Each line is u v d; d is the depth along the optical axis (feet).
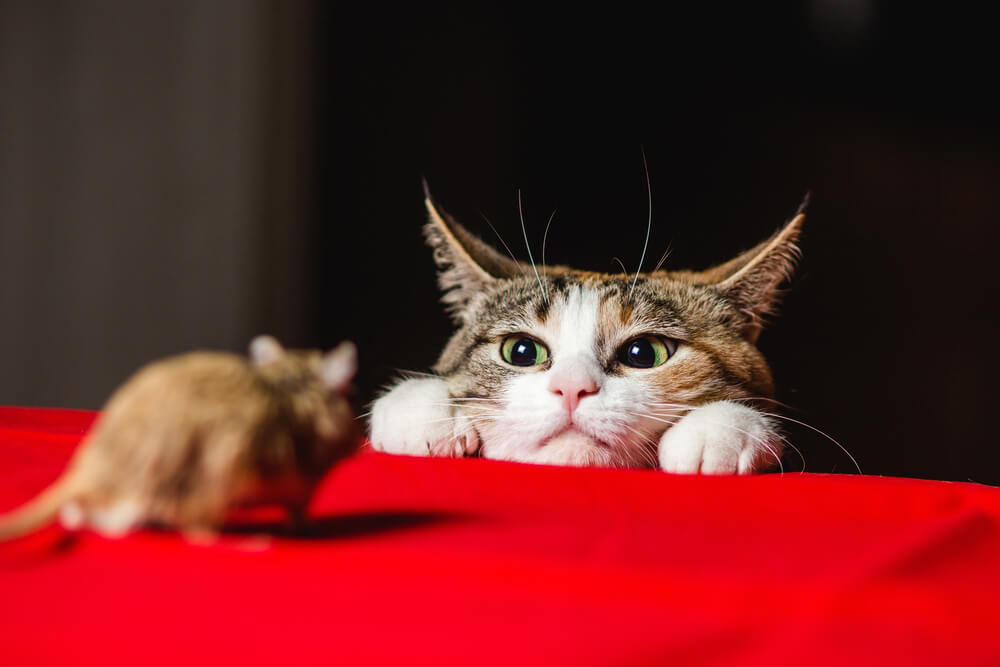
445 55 3.25
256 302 3.65
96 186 3.69
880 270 3.10
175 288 3.71
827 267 3.08
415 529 1.28
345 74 3.44
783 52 3.02
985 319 3.12
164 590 0.99
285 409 1.14
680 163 3.03
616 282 1.88
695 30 3.02
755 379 1.86
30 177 3.67
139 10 3.68
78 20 3.67
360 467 1.55
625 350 1.80
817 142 3.05
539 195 3.12
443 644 0.87
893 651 0.92
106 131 3.69
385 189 3.38
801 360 3.07
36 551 1.09
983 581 1.21
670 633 0.92
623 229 3.03
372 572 1.07
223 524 1.25
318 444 1.17
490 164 3.19
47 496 1.13
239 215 3.66
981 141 3.09
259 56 3.62
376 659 0.83
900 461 3.07
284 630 0.89
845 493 1.49
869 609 1.02
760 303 1.91
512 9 3.14
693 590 1.03
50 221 3.68
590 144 3.07
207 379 1.10
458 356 1.91
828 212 3.06
